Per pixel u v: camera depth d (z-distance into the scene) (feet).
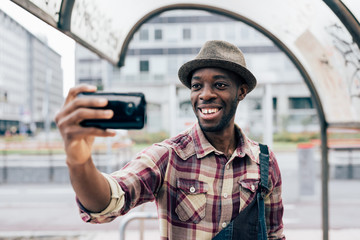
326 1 5.56
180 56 85.40
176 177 4.00
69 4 6.17
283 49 9.48
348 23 5.59
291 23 8.23
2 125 238.89
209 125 4.00
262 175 4.31
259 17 9.15
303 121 82.48
